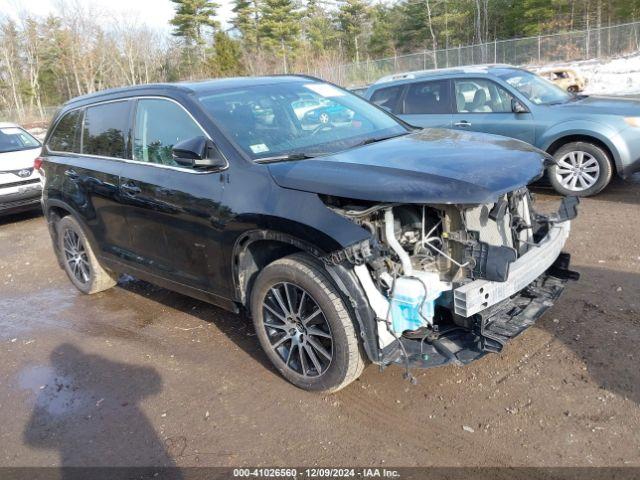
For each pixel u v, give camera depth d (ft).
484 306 10.11
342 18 195.21
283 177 11.21
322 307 10.79
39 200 31.32
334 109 14.90
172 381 13.06
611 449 9.46
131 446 10.93
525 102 24.72
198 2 184.14
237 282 12.54
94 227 16.98
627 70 85.71
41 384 13.65
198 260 13.32
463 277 10.41
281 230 10.85
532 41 105.50
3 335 16.79
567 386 11.18
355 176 10.53
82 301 18.78
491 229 10.77
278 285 11.66
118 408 12.25
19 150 32.71
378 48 192.13
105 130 16.30
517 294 12.00
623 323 13.21
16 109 152.46
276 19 178.19
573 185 24.08
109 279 18.74
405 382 11.94
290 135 13.24
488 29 176.04
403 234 10.82
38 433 11.71
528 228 12.00
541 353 12.37
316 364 11.51
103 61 154.61
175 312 16.93
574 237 19.40
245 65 140.46
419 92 27.94
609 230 19.69
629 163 22.71
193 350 14.40
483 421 10.48
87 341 15.66
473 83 26.35
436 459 9.70
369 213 10.18
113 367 14.02
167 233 13.91
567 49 103.40
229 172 12.14
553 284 12.54
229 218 11.86
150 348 14.78
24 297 19.92
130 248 15.78
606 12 147.74
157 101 14.42
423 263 10.61
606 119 22.76
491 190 9.85
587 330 13.07
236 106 13.61
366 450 10.09
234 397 12.14
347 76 114.52
